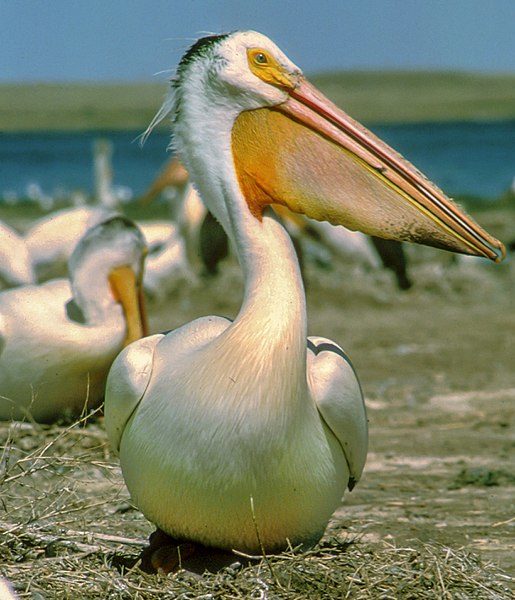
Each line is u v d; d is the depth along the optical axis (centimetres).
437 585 841
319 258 3039
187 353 871
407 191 870
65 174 9569
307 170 873
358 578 848
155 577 851
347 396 877
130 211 4769
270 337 832
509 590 865
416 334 2428
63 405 1434
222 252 1109
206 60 877
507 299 2945
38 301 1430
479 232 868
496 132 17562
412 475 1294
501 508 1157
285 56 877
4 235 2014
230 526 848
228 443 823
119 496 1105
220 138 877
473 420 1598
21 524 946
